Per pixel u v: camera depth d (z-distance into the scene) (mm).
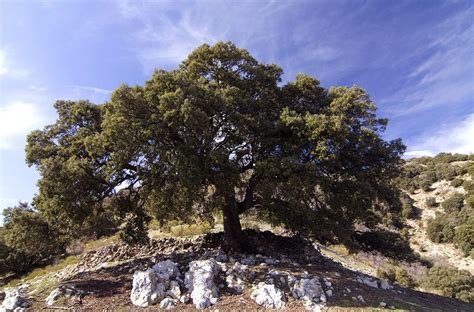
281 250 16250
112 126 10930
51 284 11867
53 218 11852
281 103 15008
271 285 10336
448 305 12633
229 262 12977
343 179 13477
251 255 14078
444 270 26172
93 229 12992
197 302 9492
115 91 11438
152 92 11867
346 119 12914
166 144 12281
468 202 46375
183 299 9648
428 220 48406
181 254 14508
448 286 24344
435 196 54438
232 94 13055
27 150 13648
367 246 36625
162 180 12328
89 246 23234
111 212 12875
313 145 12547
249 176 16031
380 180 14742
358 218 14203
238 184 12844
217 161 11180
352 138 13414
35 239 12547
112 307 9289
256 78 14859
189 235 21094
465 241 40375
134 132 11391
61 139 14391
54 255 24219
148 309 9188
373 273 23516
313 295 10297
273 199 14250
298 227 14461
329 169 13570
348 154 13625
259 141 12992
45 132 14438
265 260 13562
